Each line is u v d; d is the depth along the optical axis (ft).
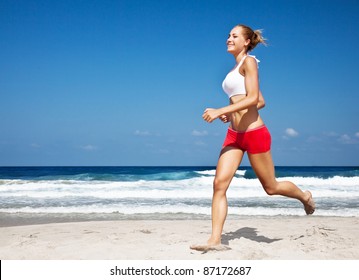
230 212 50.62
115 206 58.70
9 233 32.07
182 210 53.11
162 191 81.87
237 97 20.51
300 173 164.04
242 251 21.01
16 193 79.92
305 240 24.44
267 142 20.42
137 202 65.31
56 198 71.61
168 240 25.62
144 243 24.54
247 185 95.81
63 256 21.66
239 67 20.34
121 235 28.45
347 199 70.08
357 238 25.58
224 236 27.81
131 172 217.77
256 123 20.24
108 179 136.87
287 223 36.27
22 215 49.01
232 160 20.63
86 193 79.10
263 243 23.57
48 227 35.68
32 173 220.23
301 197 22.62
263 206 57.57
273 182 21.31
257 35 20.95
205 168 355.97
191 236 27.61
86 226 35.83
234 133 20.66
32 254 22.30
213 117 18.90
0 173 222.89
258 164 20.63
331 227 31.96
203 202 64.95
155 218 46.06
